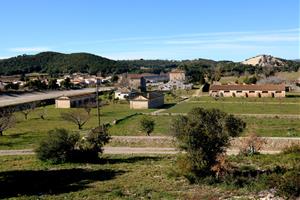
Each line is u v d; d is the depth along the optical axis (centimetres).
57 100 14500
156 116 10731
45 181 4722
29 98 16825
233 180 4266
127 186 4322
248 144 6059
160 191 4062
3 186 4541
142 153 6562
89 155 5928
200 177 4412
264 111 11406
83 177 4866
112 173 5025
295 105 13088
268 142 6875
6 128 8969
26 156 6450
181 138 4638
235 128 5153
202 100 15338
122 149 6975
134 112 12262
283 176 4038
